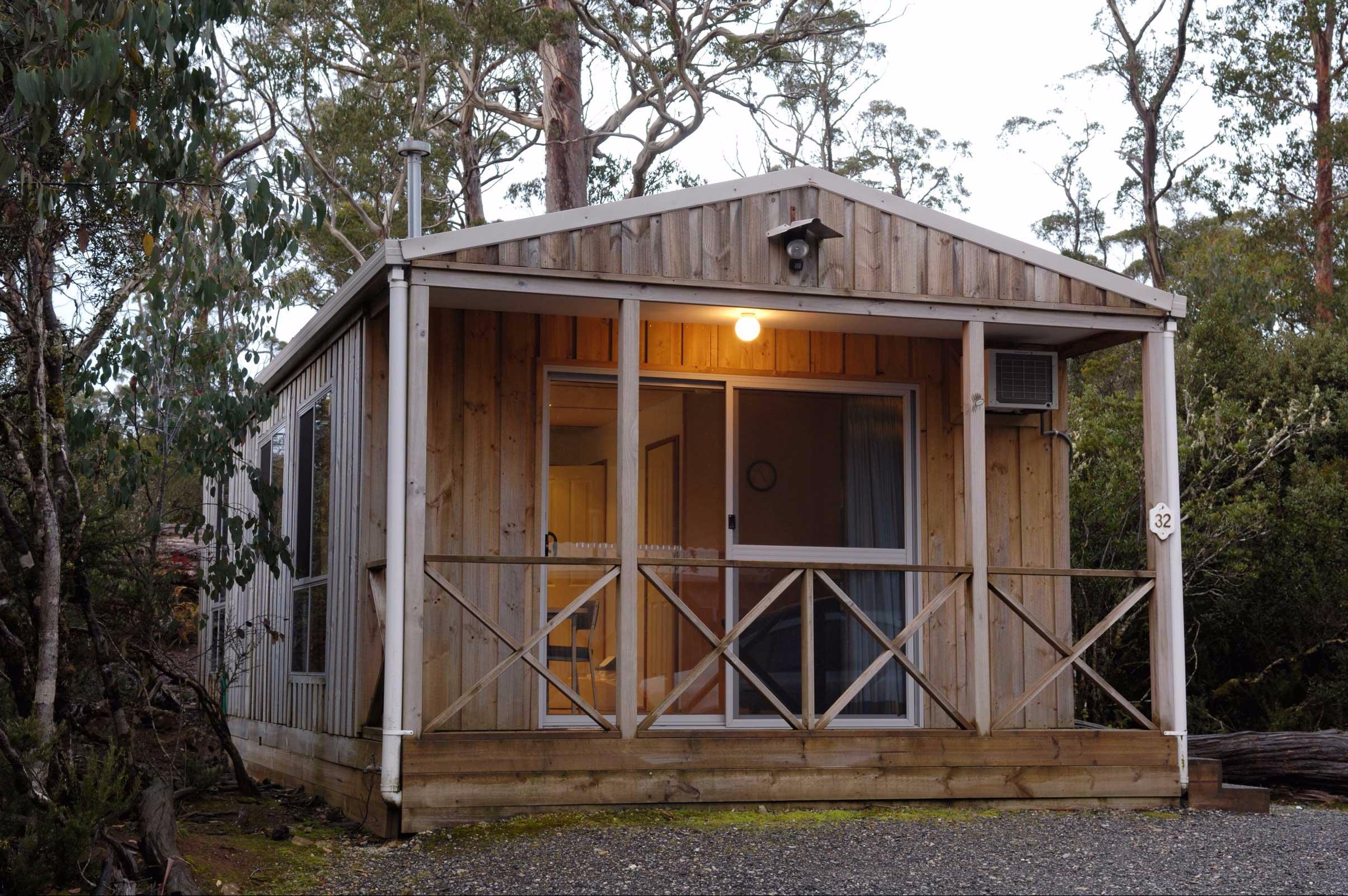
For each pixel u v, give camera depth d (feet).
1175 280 64.44
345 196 55.42
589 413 23.66
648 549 23.66
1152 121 53.31
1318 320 64.39
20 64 17.54
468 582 22.29
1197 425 39.58
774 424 24.62
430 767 18.66
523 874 15.88
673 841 17.61
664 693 23.21
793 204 21.75
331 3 50.01
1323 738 25.85
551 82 52.37
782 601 24.04
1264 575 35.45
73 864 14.64
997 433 25.38
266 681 30.09
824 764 20.59
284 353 28.53
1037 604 25.16
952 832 18.92
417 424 19.17
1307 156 64.49
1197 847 18.35
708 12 53.47
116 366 24.70
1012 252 22.68
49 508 18.33
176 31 18.33
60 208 21.39
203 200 31.24
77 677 22.89
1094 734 21.89
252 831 19.83
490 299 21.40
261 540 25.70
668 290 20.88
